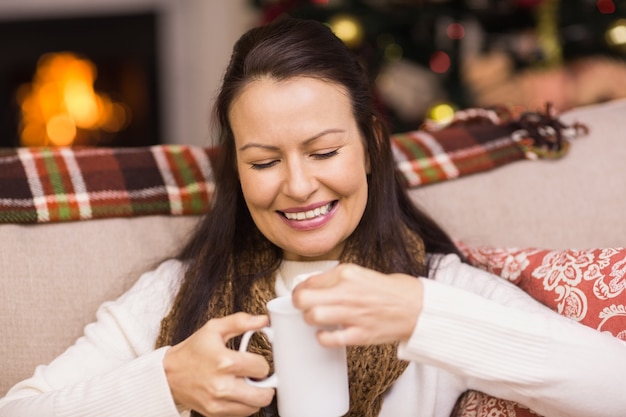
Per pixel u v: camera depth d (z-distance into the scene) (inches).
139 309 54.3
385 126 52.5
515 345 40.3
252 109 46.3
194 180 63.2
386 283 38.4
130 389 43.4
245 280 53.7
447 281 52.6
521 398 42.7
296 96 45.8
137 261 59.8
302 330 38.9
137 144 167.3
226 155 54.2
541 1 100.3
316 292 37.1
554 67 106.4
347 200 48.4
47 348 56.5
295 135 45.8
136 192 61.5
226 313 52.3
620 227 61.6
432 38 106.9
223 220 54.9
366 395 48.8
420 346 38.8
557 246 61.9
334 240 48.9
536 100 109.0
